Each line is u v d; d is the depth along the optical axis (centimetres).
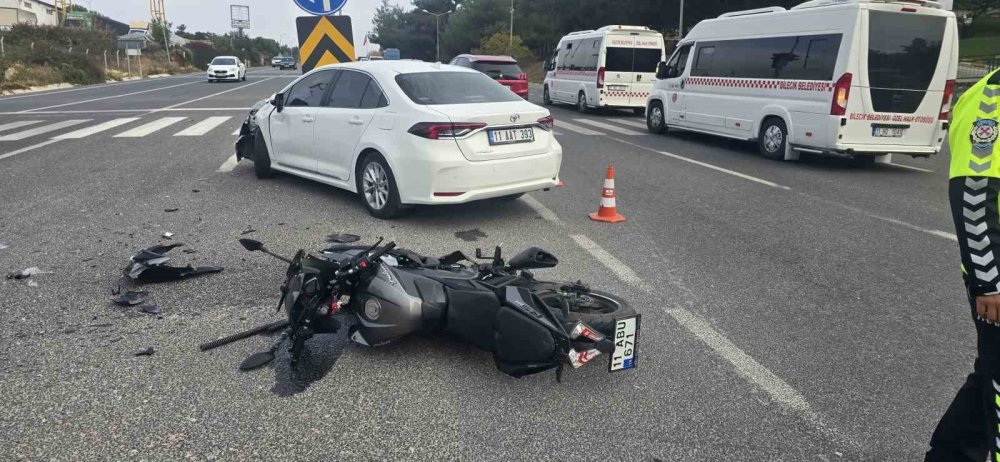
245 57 10806
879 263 579
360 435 305
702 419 324
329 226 652
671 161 1134
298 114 777
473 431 310
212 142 1200
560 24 4991
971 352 405
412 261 410
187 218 671
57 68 3847
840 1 1036
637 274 534
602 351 338
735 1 3591
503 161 645
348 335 390
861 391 355
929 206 810
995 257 209
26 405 322
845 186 934
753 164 1121
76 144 1162
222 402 330
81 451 288
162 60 6844
